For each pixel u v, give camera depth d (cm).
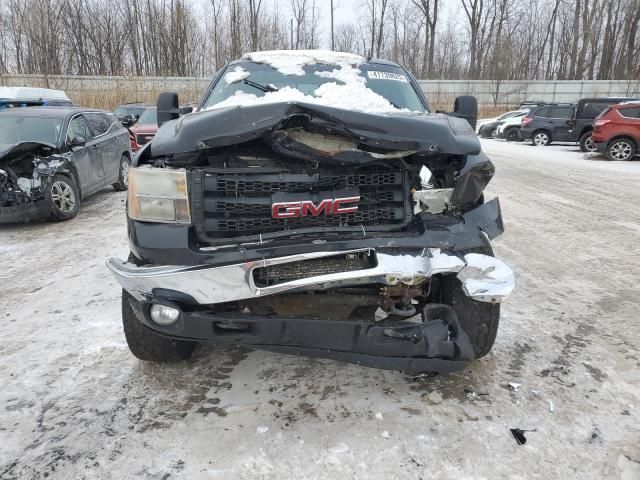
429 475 207
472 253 242
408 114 271
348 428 238
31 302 402
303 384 276
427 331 235
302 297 244
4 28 3325
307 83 383
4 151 656
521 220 696
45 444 228
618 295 412
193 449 223
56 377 285
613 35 4309
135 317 274
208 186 238
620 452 221
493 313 269
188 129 238
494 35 4762
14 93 1278
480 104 4056
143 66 3841
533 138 2139
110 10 3619
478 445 226
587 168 1310
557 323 356
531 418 246
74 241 598
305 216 241
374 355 238
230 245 235
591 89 3925
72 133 771
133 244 242
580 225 665
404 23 5012
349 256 235
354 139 234
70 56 3534
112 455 220
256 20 4031
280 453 221
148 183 239
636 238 596
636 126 1451
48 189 670
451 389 271
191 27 3875
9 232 652
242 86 384
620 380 281
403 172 249
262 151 244
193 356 309
